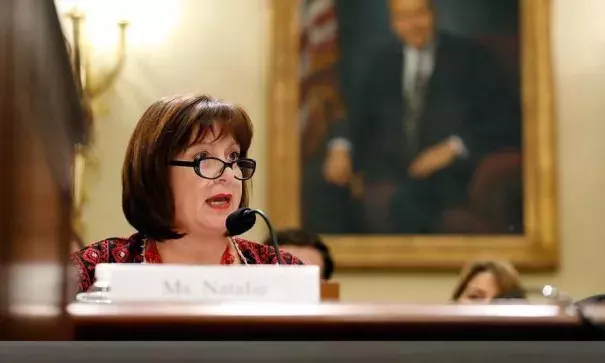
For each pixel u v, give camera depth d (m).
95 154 5.23
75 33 5.02
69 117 1.24
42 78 1.04
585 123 5.75
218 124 1.92
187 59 5.60
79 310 1.13
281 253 2.13
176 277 1.37
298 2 5.67
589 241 5.67
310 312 1.15
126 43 5.50
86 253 1.94
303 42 5.66
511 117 5.69
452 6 5.75
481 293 4.07
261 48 5.66
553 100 5.68
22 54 0.96
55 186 1.15
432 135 5.69
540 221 5.61
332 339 1.15
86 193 5.19
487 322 1.16
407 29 5.73
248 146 1.99
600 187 5.70
